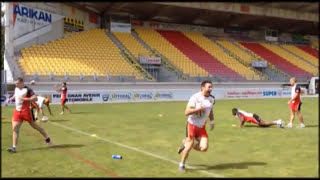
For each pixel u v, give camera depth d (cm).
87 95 2667
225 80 3722
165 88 3170
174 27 4578
